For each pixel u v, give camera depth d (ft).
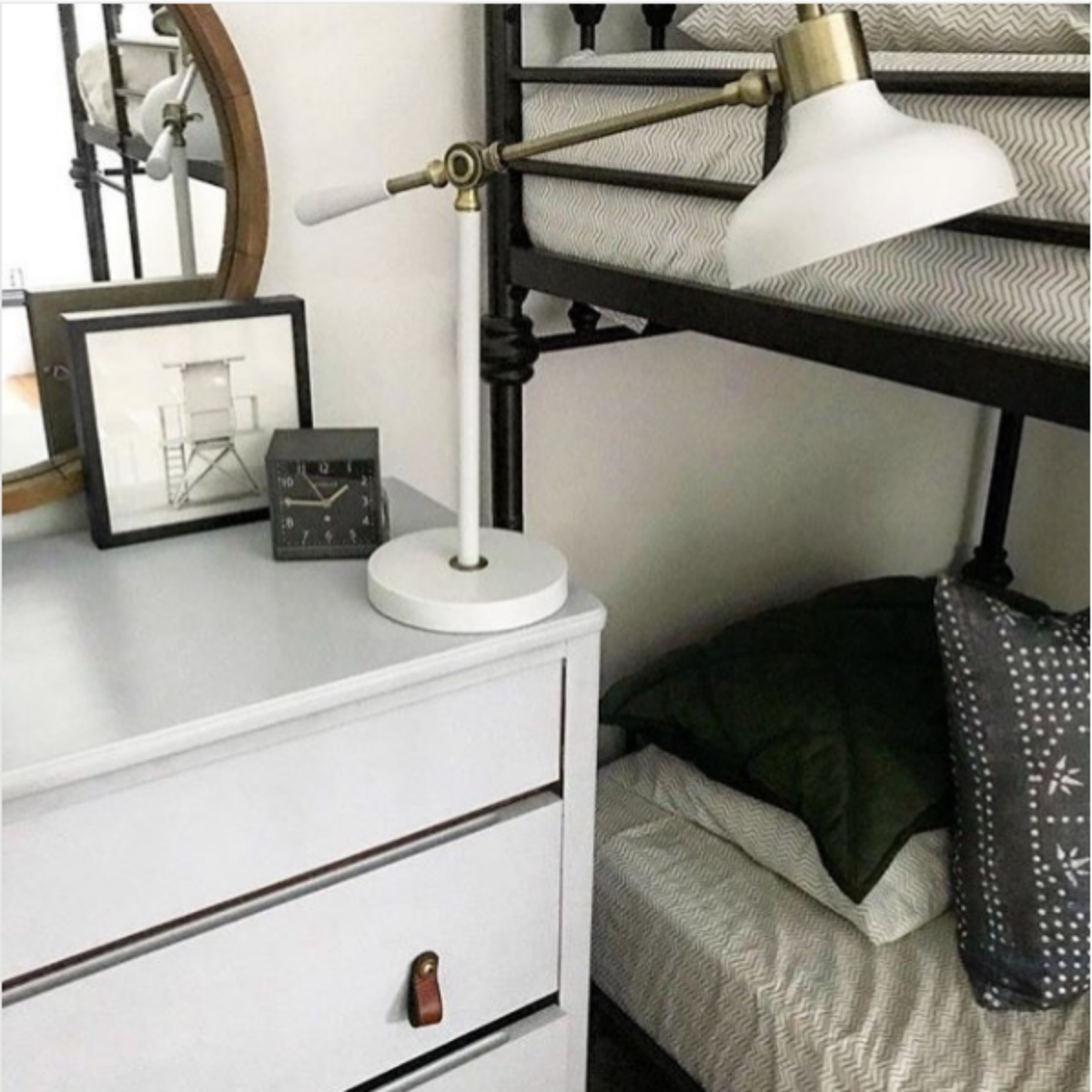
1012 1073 3.76
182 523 3.72
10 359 3.54
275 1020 3.11
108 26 3.41
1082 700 3.97
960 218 2.75
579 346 4.78
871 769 4.42
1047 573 7.29
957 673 4.10
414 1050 3.43
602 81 3.68
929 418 6.60
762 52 3.83
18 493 3.59
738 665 4.98
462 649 3.03
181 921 2.92
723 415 5.65
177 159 3.63
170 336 3.58
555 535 5.26
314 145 3.96
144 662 2.94
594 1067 5.22
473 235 2.95
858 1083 3.80
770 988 4.12
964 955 4.11
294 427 3.86
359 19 3.92
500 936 3.48
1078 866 3.93
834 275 3.10
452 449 4.67
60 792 2.61
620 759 5.48
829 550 6.44
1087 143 2.57
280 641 3.05
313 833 3.01
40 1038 2.75
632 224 3.76
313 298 4.13
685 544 5.77
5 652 2.98
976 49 3.31
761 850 4.66
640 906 4.63
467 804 3.25
